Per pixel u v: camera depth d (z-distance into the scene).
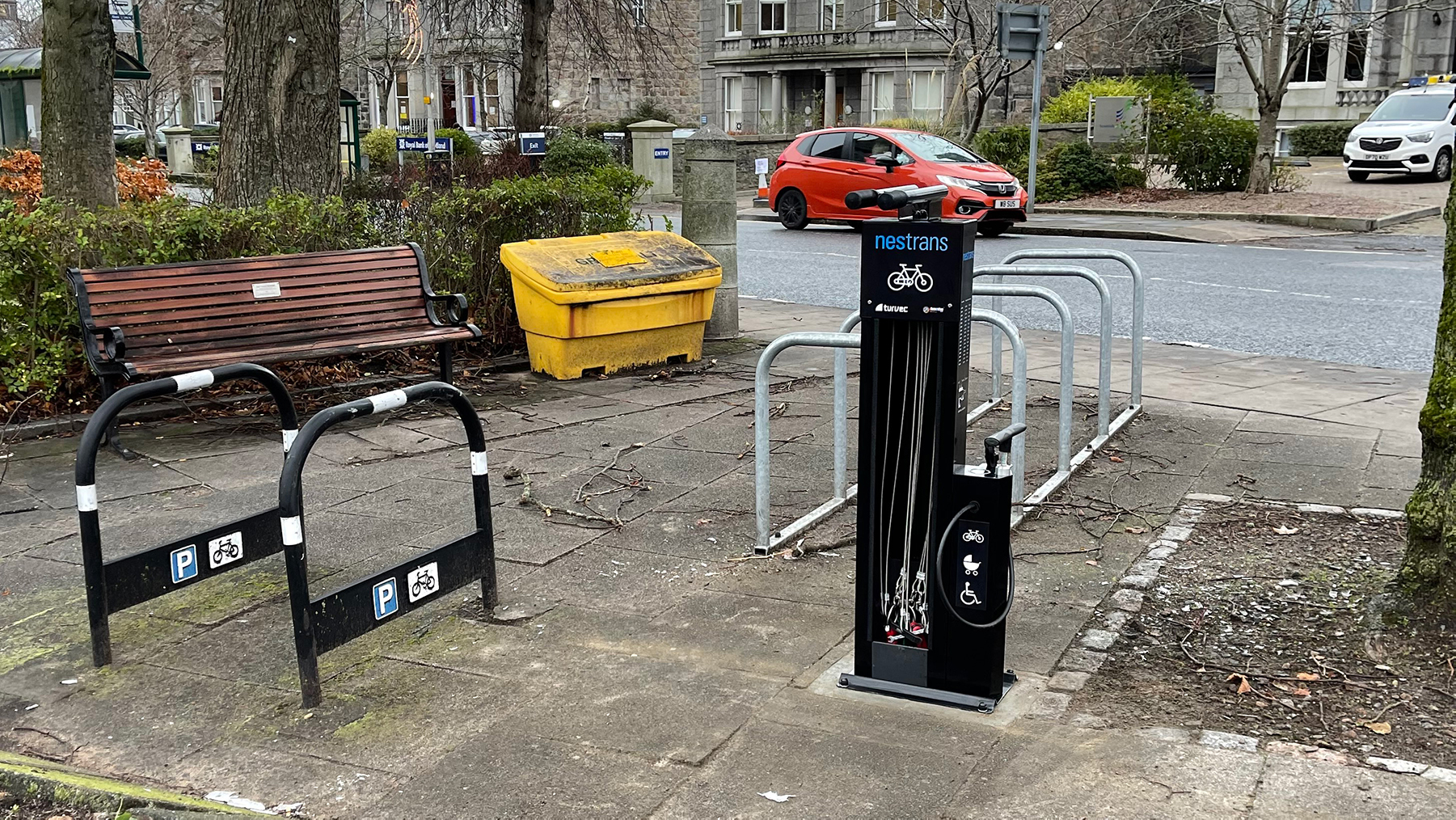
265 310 6.88
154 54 41.91
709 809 3.01
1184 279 13.16
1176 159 23.20
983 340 9.77
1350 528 4.99
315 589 4.57
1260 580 4.44
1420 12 35.12
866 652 3.67
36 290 6.79
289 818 3.02
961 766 3.19
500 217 8.77
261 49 9.41
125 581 4.00
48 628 4.25
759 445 4.84
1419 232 17.78
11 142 22.30
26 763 3.34
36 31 46.06
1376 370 8.39
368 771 3.26
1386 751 3.20
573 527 5.26
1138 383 7.09
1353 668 3.69
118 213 7.26
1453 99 25.22
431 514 5.44
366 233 8.21
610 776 3.18
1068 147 23.53
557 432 6.87
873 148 19.20
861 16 44.28
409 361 8.43
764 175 25.52
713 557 4.89
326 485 5.88
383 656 3.99
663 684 3.74
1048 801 3.00
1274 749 3.23
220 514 5.42
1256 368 8.50
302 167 9.64
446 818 3.01
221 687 3.79
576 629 4.19
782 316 11.25
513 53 37.72
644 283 8.28
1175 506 5.41
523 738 3.41
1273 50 21.91
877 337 3.49
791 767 3.21
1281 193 22.42
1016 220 17.97
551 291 7.92
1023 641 4.00
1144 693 3.60
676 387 8.08
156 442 6.59
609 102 52.41
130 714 3.63
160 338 6.45
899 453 3.53
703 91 49.69
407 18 38.84
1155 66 41.16
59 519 5.38
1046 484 5.63
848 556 4.90
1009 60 23.39
